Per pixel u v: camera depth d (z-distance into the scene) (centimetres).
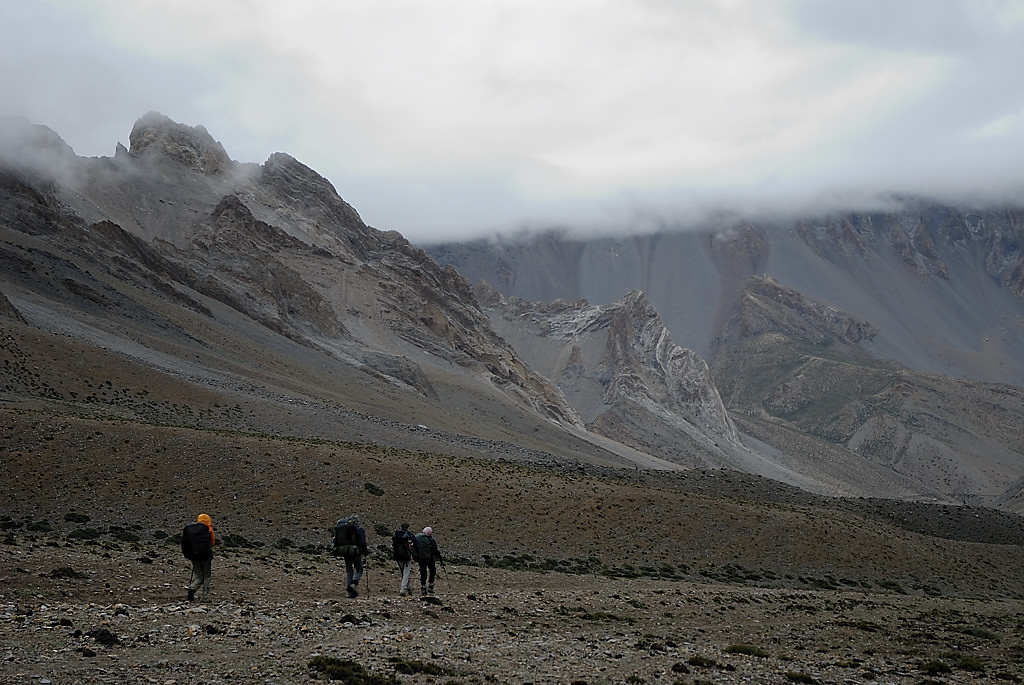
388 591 3938
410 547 3725
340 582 4016
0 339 8725
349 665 2216
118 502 6031
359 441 10288
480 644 2753
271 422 9988
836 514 10044
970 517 13150
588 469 11862
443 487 7356
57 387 8600
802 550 7919
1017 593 8388
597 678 2406
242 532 5947
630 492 8469
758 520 8362
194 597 3225
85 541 4641
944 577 8244
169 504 6147
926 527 12112
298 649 2411
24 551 3753
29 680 1967
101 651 2269
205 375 11838
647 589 5106
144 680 2017
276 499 6525
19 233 14900
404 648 2558
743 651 3139
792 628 4009
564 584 5088
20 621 2528
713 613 4256
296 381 14838
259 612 2961
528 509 7438
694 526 7931
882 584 7562
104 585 3297
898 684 2753
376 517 6625
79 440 6612
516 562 6303
